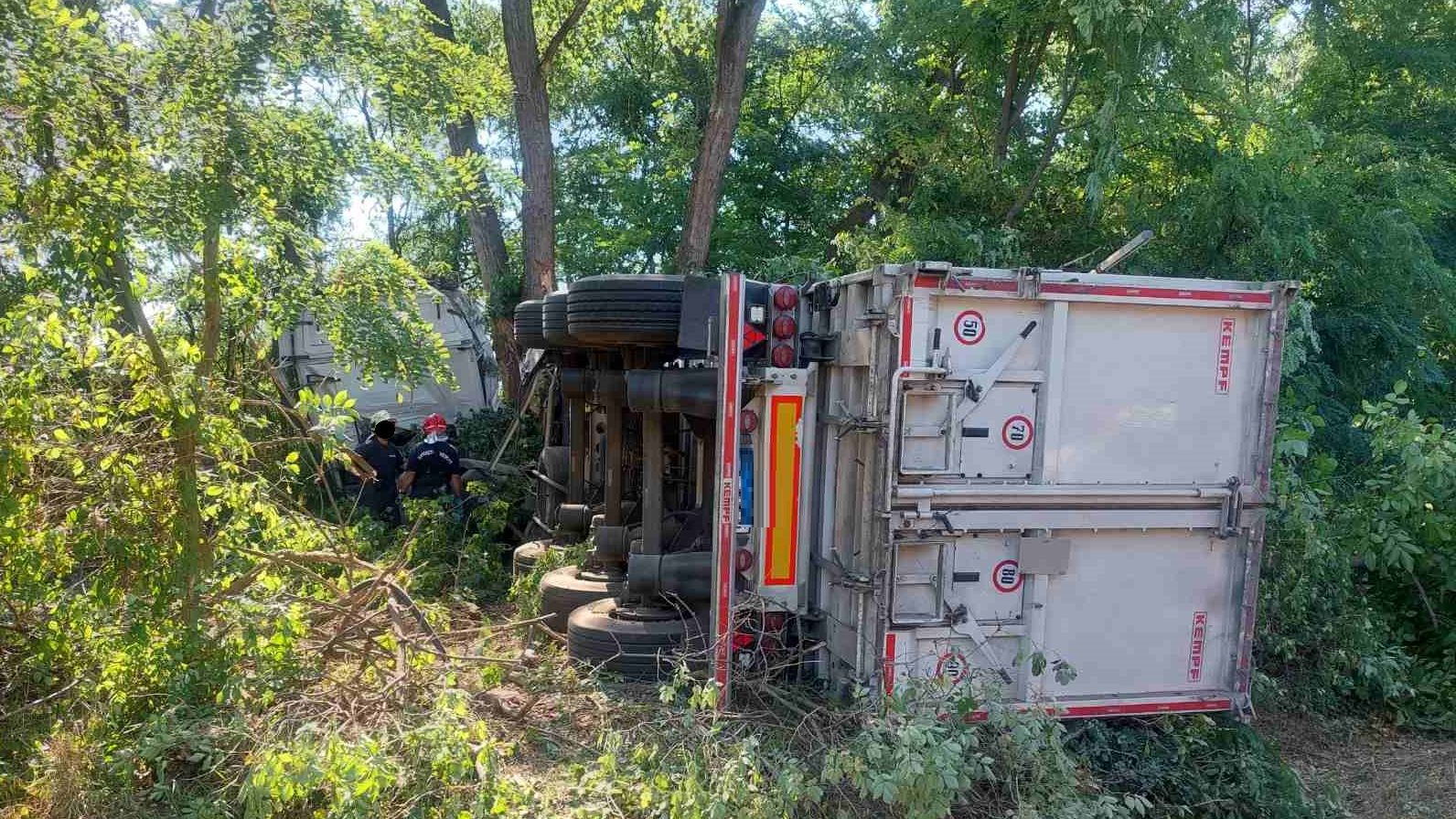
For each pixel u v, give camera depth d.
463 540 8.99
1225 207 10.52
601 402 7.04
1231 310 5.20
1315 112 14.20
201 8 5.41
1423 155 12.17
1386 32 13.77
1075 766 4.64
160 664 4.60
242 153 5.02
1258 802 4.96
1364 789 5.45
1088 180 10.56
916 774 3.88
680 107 20.89
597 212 21.58
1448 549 6.87
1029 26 11.67
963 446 4.91
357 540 7.19
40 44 4.58
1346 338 10.97
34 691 4.89
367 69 5.49
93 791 4.09
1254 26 13.55
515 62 13.34
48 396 4.44
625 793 4.23
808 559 5.48
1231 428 5.25
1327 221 10.95
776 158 20.38
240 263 5.17
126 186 4.82
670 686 4.72
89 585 4.75
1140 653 5.25
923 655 4.95
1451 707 6.38
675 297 5.97
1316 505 6.73
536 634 6.84
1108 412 5.06
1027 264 11.34
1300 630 6.57
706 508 6.48
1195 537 5.29
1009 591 5.05
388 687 4.68
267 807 3.66
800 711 4.97
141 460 4.64
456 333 14.15
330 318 5.81
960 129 13.09
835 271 11.09
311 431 5.18
